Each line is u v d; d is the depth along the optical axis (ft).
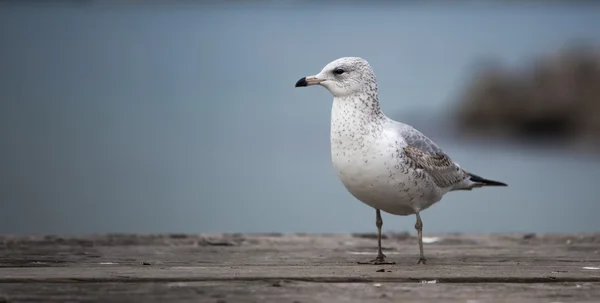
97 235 29.35
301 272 21.08
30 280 19.42
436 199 25.66
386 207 24.93
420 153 24.40
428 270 21.90
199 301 17.25
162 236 29.37
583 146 113.91
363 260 24.62
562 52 140.36
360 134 23.97
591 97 131.23
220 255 25.53
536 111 132.67
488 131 137.69
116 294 17.84
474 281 20.22
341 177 24.66
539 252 26.71
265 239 29.22
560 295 18.24
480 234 31.40
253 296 17.79
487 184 27.78
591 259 24.81
